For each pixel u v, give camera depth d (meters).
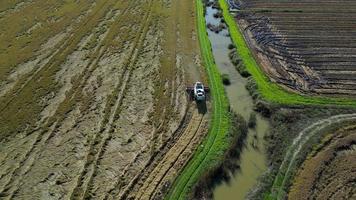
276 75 48.84
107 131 39.75
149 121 41.09
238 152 37.81
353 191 33.16
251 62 51.28
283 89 46.06
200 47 54.50
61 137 39.06
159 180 34.47
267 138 39.50
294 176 34.47
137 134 39.50
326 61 51.88
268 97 44.56
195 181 34.34
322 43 56.09
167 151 37.50
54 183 34.44
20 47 53.53
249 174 35.69
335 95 45.25
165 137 39.00
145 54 52.66
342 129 39.47
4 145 38.00
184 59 51.66
